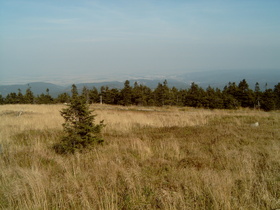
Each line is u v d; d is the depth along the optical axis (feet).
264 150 19.58
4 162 16.89
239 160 16.89
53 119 39.88
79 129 19.29
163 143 22.75
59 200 11.34
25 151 20.04
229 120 42.75
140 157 18.79
